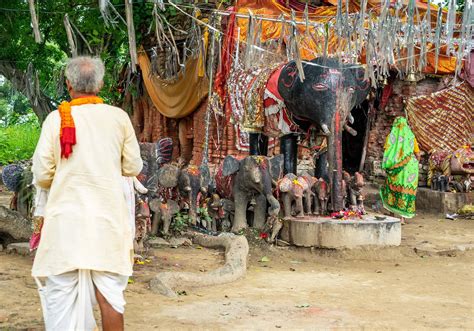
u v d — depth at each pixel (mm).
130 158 4332
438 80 15562
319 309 6285
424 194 14461
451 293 7258
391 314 6188
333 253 9234
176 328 5395
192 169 9984
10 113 38844
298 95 9859
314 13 13695
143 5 15586
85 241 3998
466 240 10734
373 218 9711
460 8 13039
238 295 6809
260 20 9422
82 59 4312
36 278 4227
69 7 15562
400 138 11969
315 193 10047
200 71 14102
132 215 5531
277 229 9594
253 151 11203
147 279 7203
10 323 5293
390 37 8398
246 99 11031
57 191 4086
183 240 9531
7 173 8789
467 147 14305
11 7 14797
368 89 10055
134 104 19000
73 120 4129
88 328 4094
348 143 17781
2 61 17344
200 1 14969
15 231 8328
